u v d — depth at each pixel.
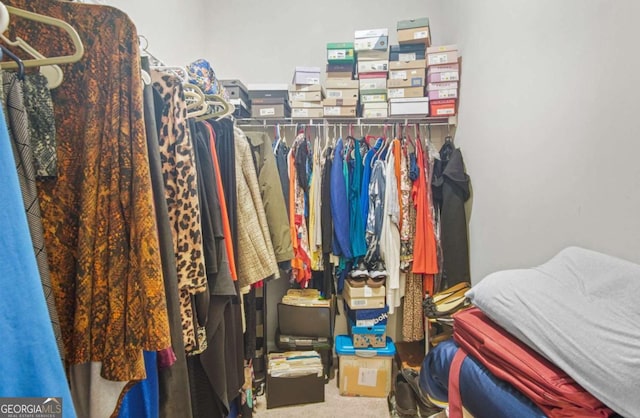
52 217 0.62
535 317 0.81
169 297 0.68
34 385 0.38
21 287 0.38
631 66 0.84
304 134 2.14
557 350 0.73
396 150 2.01
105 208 0.58
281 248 1.69
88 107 0.60
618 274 0.77
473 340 0.97
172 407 0.73
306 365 1.94
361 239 2.01
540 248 1.23
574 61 1.05
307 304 2.09
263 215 1.43
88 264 0.58
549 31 1.17
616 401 0.62
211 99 1.30
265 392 2.00
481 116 1.73
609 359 0.65
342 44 2.11
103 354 0.58
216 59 2.48
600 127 0.94
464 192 1.91
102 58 0.61
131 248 0.58
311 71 2.14
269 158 1.75
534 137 1.26
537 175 1.25
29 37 0.62
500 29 1.52
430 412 1.68
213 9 2.47
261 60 2.48
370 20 2.42
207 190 1.00
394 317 2.40
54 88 0.62
